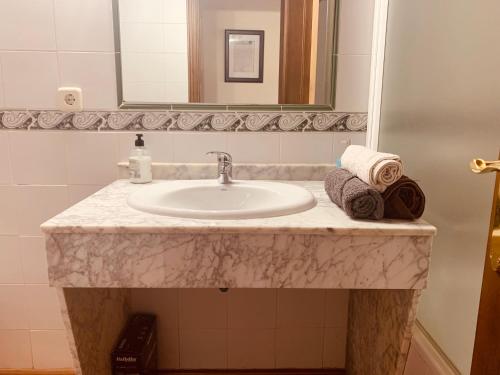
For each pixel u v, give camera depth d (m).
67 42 1.33
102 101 1.38
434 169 1.11
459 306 1.01
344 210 1.00
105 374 1.28
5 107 1.36
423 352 1.12
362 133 1.43
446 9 1.05
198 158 1.43
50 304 1.51
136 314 1.54
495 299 0.68
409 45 1.24
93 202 1.10
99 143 1.41
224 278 0.93
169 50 1.37
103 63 1.36
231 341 1.58
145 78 1.38
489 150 0.88
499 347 0.67
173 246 0.91
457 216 1.01
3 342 1.53
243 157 1.44
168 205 1.17
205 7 1.36
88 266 0.92
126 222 0.92
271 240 0.91
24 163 1.41
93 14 1.33
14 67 1.34
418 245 0.91
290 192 1.19
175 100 1.40
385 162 0.94
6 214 1.44
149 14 1.34
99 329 1.23
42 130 1.39
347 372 1.57
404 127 1.28
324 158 1.44
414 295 0.95
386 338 1.14
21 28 1.32
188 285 0.93
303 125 1.42
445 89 1.05
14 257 1.47
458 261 1.01
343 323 1.57
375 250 0.92
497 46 0.86
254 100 1.41
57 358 1.55
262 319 1.56
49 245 0.91
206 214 0.96
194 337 1.57
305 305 1.55
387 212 0.97
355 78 1.40
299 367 1.59
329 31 1.37
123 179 1.41
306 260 0.92
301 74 1.40
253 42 1.38
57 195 1.43
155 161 1.43
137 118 1.40
